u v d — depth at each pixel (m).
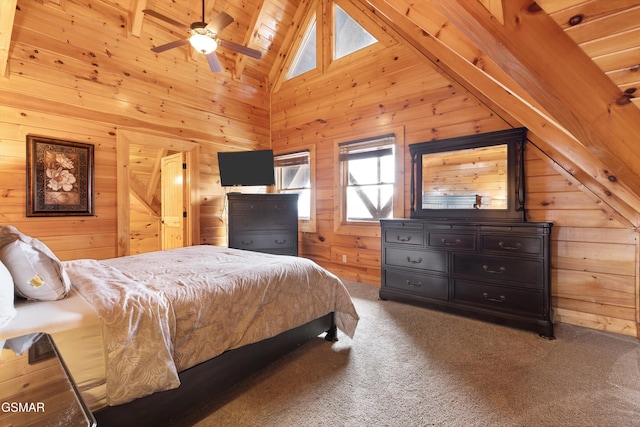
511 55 1.06
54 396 0.84
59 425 0.75
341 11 4.60
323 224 4.71
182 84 4.31
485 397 1.67
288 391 1.75
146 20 3.90
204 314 1.51
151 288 1.50
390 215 4.11
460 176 3.27
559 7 0.95
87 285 1.52
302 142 4.97
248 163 4.47
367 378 1.87
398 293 3.32
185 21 4.16
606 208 2.55
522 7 1.00
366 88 4.18
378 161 4.17
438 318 2.87
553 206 2.82
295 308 2.03
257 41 4.83
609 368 1.96
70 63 3.35
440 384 1.80
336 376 1.90
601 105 1.10
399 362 2.06
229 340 1.61
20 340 1.04
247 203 4.26
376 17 3.96
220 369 1.59
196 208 4.46
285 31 5.00
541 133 1.92
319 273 2.28
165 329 1.33
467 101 3.32
